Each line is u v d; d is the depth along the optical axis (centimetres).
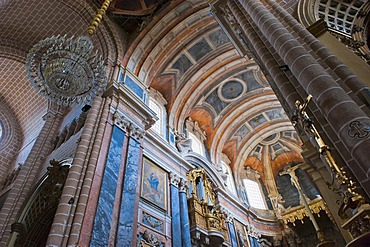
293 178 1470
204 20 1283
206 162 1441
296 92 488
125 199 762
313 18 621
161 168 1090
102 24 1224
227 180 1695
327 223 1563
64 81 705
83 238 595
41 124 1444
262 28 580
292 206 1820
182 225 980
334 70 430
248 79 1616
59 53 696
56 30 1247
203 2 1211
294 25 555
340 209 314
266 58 570
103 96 976
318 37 557
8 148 1504
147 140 1089
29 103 1551
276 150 2048
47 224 955
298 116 436
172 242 888
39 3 1159
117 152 841
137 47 1255
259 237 1559
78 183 696
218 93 1636
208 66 1478
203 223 1069
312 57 446
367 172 276
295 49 468
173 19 1262
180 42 1329
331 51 496
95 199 682
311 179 477
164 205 976
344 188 325
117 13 1251
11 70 1470
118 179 787
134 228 745
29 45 1284
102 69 774
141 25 1297
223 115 1733
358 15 713
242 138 1906
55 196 880
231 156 1922
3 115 1565
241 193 1734
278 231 1681
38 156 1198
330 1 693
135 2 1241
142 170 962
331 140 382
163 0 1268
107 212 684
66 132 1210
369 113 347
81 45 719
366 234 249
